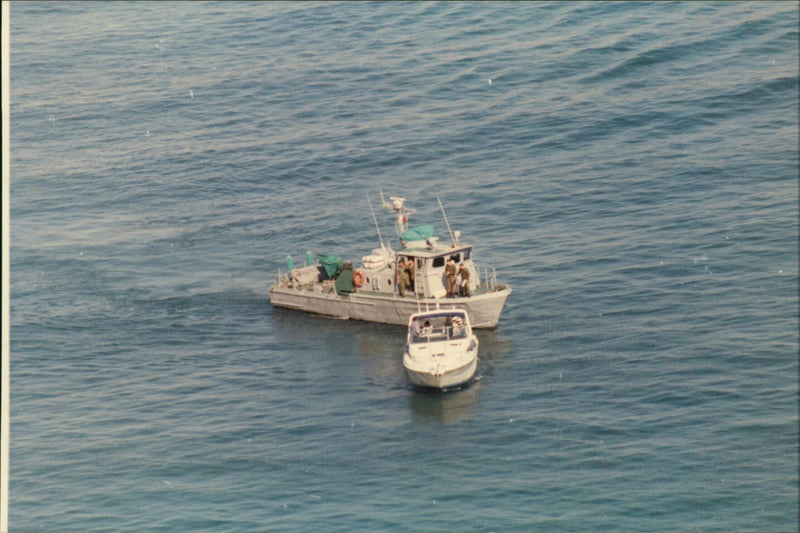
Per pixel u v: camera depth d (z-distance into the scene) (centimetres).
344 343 16600
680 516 10719
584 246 19375
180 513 11219
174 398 14500
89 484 11956
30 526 11031
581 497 11188
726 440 12238
